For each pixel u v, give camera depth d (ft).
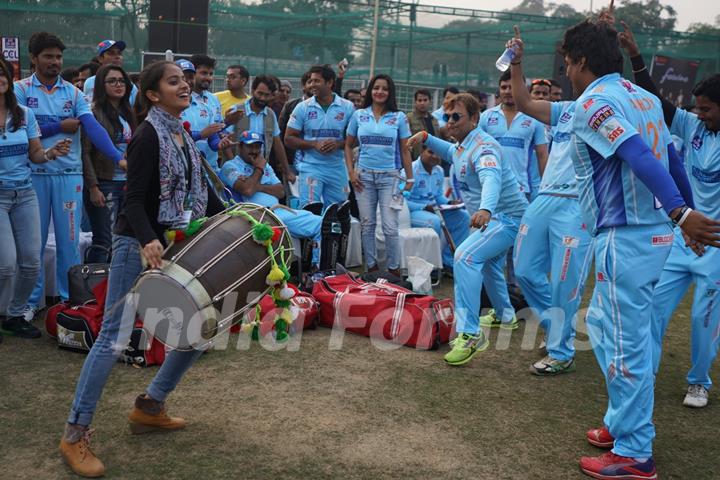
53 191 17.44
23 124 15.34
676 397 14.48
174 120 10.30
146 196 10.19
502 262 17.72
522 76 14.52
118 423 11.82
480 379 14.75
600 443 11.60
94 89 19.39
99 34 46.42
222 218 10.50
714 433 12.70
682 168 11.16
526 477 10.61
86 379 10.09
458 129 15.85
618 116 9.88
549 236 15.11
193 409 12.52
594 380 15.02
